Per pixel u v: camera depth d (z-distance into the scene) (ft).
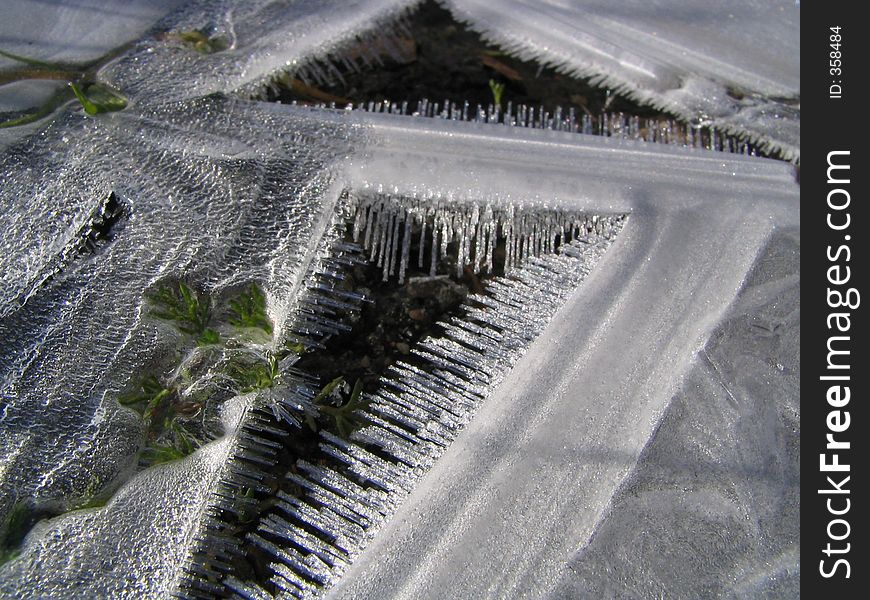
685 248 0.87
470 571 0.76
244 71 0.90
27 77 0.88
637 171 0.89
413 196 0.87
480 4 0.97
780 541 0.78
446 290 0.86
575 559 0.76
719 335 0.84
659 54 0.96
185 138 0.87
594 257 0.86
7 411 0.78
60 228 0.84
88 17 0.92
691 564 0.77
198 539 0.77
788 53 0.96
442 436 0.80
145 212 0.84
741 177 0.89
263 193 0.86
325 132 0.88
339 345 0.84
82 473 0.78
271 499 0.79
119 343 0.81
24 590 0.74
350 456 0.80
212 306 0.82
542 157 0.88
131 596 0.75
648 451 0.80
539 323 0.84
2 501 0.76
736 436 0.81
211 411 0.80
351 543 0.77
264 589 0.77
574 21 0.97
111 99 0.88
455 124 0.89
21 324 0.81
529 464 0.79
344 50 0.94
